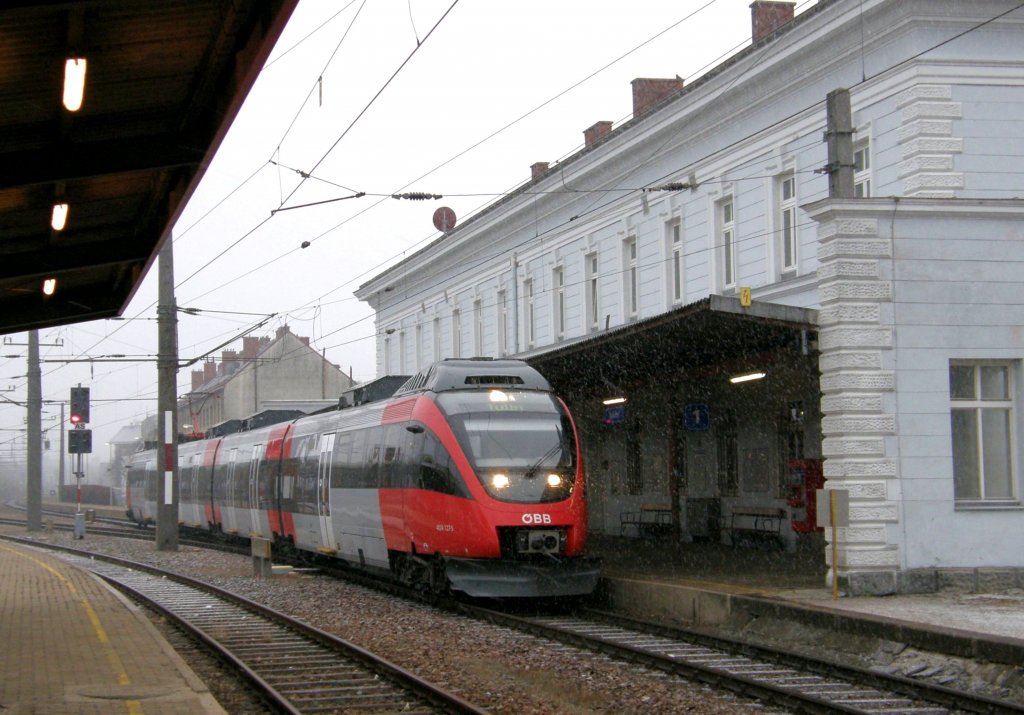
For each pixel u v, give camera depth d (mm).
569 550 17453
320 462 24938
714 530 26172
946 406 16594
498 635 15078
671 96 25328
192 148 12906
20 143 12438
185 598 20766
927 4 19219
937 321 16672
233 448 35312
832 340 16562
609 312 29516
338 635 15289
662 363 22859
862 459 16250
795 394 22875
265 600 20109
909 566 16172
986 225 16906
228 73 11352
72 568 26219
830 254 16625
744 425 25156
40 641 13656
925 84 19234
